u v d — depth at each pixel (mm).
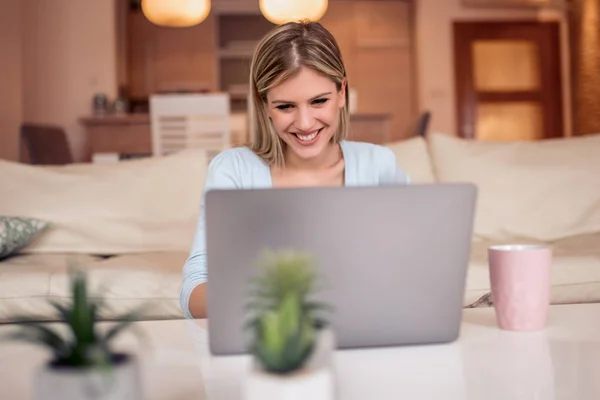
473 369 833
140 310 621
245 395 574
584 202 2520
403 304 908
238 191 856
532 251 1009
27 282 1939
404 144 2709
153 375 833
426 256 896
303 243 866
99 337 562
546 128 7531
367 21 7801
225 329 899
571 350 909
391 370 835
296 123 1340
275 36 1334
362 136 5594
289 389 554
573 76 7312
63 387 534
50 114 6703
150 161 2631
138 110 7754
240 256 870
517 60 7477
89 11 6723
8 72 5867
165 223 2516
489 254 1047
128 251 2432
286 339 554
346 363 867
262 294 545
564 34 7500
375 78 7832
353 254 877
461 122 7445
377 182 1527
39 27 6684
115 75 6773
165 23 5234
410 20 7801
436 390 760
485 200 2539
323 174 1525
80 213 2473
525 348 924
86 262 2205
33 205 2461
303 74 1300
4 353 966
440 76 7398
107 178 2557
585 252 2117
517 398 729
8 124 5855
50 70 6703
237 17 8195
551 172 2562
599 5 6684
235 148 1547
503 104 7477
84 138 6719
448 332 938
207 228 863
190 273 1301
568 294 1988
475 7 7395
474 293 1952
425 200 878
